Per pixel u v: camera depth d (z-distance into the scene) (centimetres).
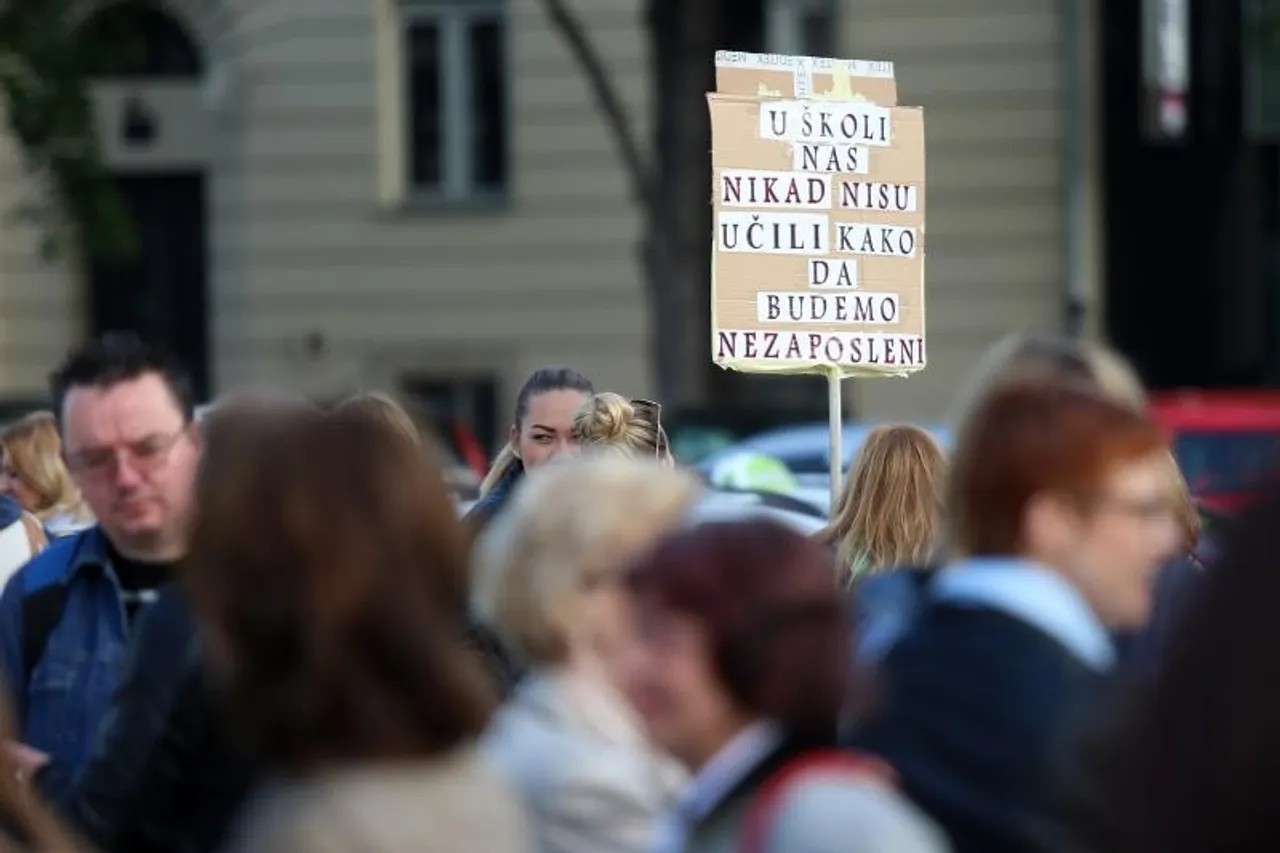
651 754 1013
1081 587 946
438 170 6388
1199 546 1584
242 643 803
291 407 907
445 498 831
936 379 6069
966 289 6072
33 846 947
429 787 788
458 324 6319
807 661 838
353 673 789
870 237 1988
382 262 6331
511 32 6266
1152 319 6062
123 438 1285
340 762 785
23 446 2084
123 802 1094
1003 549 948
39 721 1326
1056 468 936
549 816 994
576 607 1039
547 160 6259
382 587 798
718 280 1936
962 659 917
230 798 1087
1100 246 6059
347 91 6319
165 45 6444
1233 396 3688
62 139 5238
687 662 847
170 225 6494
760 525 866
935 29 6059
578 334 6259
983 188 6059
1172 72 5809
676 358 4812
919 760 902
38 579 1349
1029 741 890
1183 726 710
